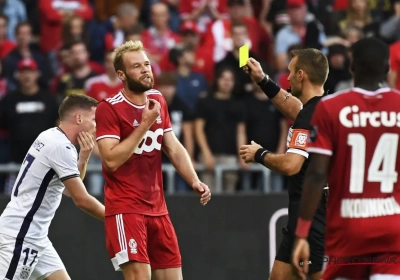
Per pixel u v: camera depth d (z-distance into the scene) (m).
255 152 21.72
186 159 23.70
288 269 22.88
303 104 22.19
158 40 41.81
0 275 22.80
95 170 34.47
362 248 18.12
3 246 22.88
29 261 23.00
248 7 44.47
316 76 21.92
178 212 31.55
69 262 31.14
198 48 42.03
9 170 34.66
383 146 17.97
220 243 31.62
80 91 37.91
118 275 31.33
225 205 31.73
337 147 18.02
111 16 45.34
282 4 46.19
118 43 41.16
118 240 22.52
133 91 22.77
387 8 46.72
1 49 41.03
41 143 23.06
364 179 18.02
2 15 41.19
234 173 35.84
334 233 18.34
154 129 22.95
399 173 18.09
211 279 31.50
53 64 41.91
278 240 31.75
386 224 17.97
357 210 18.08
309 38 42.72
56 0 43.50
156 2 46.03
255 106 37.00
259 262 31.66
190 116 36.53
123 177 22.66
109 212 22.72
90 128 23.66
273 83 23.81
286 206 31.83
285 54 39.75
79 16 41.94
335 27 43.62
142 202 22.72
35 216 23.03
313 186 17.88
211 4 45.16
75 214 31.27
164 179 35.03
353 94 18.08
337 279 18.47
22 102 36.31
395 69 39.06
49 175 22.97
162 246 23.12
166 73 36.53
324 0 46.41
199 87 39.34
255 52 43.50
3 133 36.59
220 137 36.38
